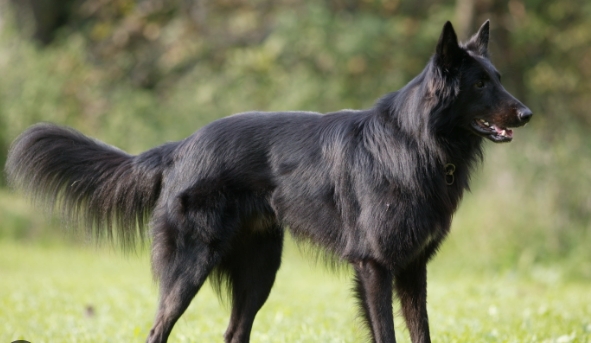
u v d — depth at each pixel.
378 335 7.82
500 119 7.90
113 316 11.82
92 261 21.58
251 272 9.00
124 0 31.78
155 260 8.59
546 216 19.83
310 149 8.44
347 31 28.22
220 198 8.44
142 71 32.59
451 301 13.34
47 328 10.72
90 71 31.03
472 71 7.90
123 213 9.07
